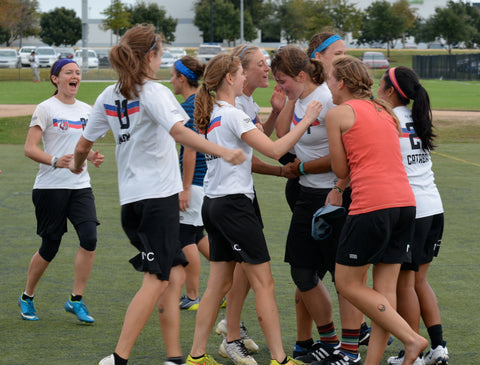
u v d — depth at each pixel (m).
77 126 7.68
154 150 5.74
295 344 6.74
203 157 7.84
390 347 6.76
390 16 106.12
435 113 31.17
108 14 92.81
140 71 5.61
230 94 6.07
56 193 7.36
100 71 63.75
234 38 110.50
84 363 6.15
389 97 6.22
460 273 9.27
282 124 6.61
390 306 5.62
